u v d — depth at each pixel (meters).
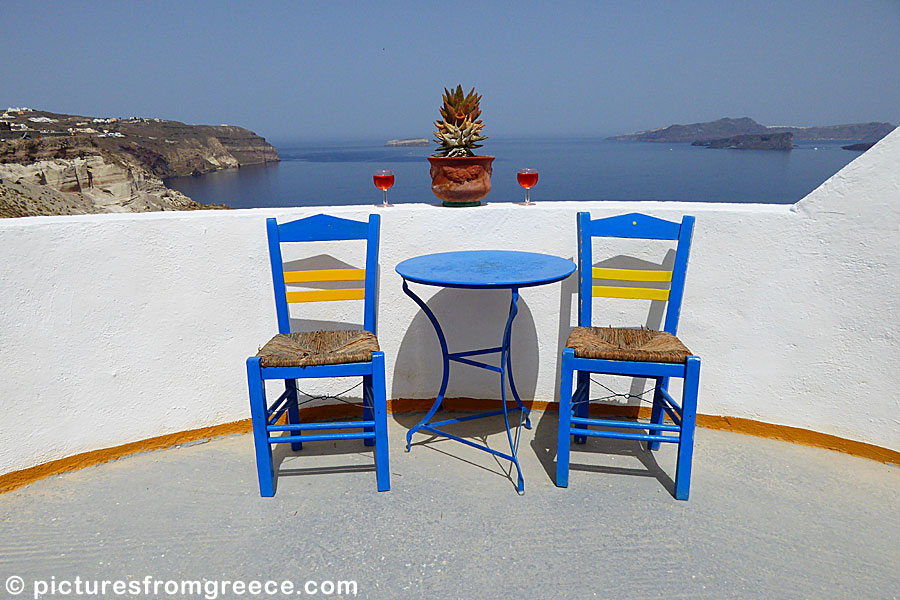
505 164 162.12
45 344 2.02
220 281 2.27
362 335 2.06
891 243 1.93
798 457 2.13
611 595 1.42
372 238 2.19
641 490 1.93
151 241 2.14
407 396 2.61
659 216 2.29
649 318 2.38
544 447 2.26
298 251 2.36
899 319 1.96
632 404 2.50
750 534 1.67
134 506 1.88
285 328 2.23
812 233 2.06
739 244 2.19
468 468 2.10
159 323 2.20
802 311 2.14
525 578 1.49
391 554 1.60
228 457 2.22
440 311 2.50
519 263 2.11
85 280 2.05
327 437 1.88
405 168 176.50
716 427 2.38
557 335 2.49
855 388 2.09
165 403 2.27
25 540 1.71
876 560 1.55
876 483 1.95
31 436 2.04
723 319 2.27
